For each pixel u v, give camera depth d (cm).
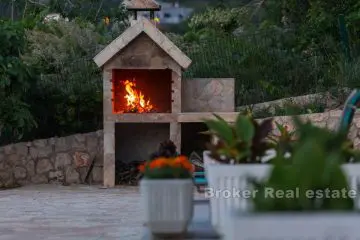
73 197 1535
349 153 611
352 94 773
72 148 1803
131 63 1662
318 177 423
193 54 2102
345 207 425
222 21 2595
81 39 2059
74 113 1850
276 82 2045
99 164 1802
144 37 1659
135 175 1752
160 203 619
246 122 652
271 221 383
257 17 2636
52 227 1145
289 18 2484
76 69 1966
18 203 1440
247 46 2134
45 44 2030
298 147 515
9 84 1664
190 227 691
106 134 1688
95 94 1858
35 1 2536
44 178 1800
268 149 656
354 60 2064
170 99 1756
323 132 578
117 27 2369
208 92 1767
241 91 1980
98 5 2458
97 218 1236
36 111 1842
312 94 1938
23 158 1797
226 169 609
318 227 381
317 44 2223
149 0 1791
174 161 644
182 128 1798
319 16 2280
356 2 2302
